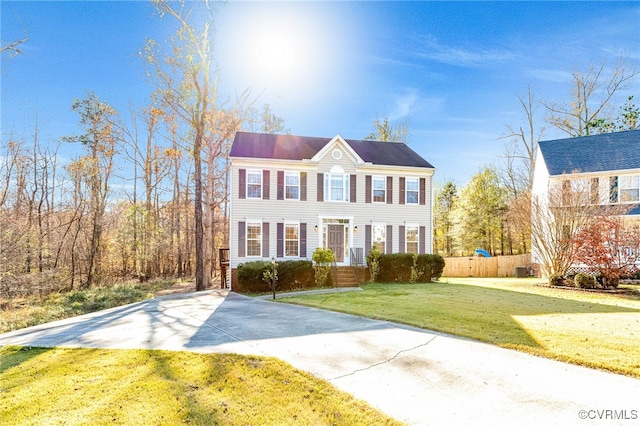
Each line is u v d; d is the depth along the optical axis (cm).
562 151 2439
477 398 450
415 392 470
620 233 1569
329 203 1966
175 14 1870
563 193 1734
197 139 2020
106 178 2656
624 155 2198
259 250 1855
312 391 479
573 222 1673
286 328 831
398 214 2055
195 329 852
